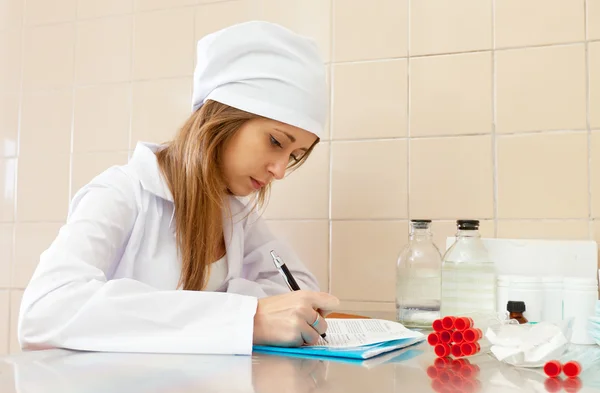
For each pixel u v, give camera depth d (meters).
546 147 1.29
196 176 1.04
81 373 0.61
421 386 0.59
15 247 1.70
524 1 1.33
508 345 0.71
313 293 0.85
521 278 1.09
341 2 1.46
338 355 0.76
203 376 0.61
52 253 0.86
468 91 1.35
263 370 0.65
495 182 1.32
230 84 1.02
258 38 1.02
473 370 0.68
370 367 0.69
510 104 1.32
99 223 0.93
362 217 1.41
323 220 1.43
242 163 1.04
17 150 1.73
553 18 1.30
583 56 1.28
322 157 1.44
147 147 1.10
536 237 1.28
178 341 0.77
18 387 0.54
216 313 0.79
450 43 1.37
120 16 1.66
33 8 1.75
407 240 1.37
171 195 1.06
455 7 1.37
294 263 1.29
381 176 1.40
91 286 0.81
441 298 1.14
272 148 1.03
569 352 0.82
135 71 1.63
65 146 1.68
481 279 1.11
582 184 1.26
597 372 0.68
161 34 1.61
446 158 1.35
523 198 1.30
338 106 1.44
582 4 1.29
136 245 1.03
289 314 0.80
